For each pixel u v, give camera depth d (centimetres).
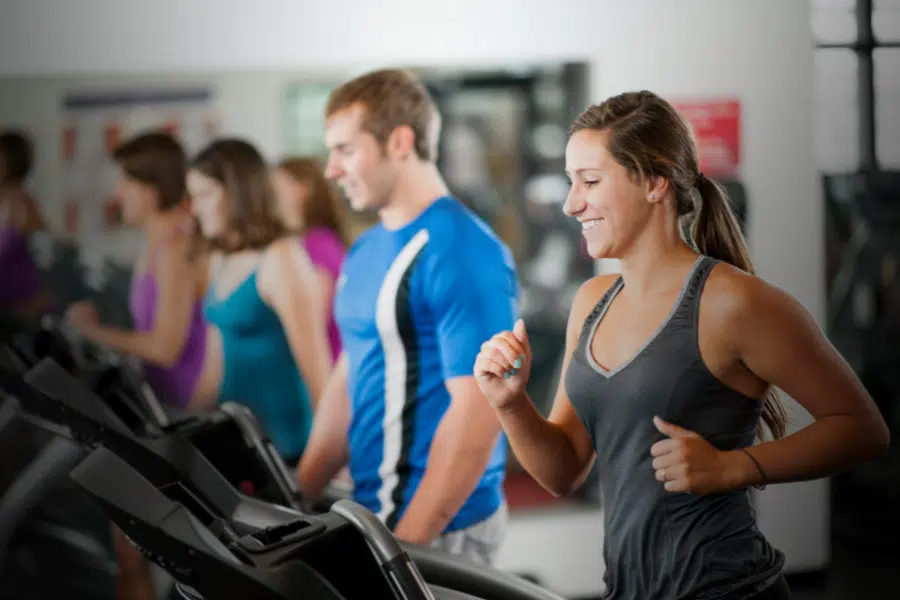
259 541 160
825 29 417
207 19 377
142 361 384
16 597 370
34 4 371
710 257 168
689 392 162
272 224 382
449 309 249
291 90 381
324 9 380
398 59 384
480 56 387
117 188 380
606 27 392
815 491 413
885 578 416
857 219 488
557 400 192
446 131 395
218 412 241
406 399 257
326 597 154
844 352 494
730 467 157
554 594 229
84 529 395
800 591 404
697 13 396
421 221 258
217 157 379
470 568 227
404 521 247
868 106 421
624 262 171
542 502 400
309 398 387
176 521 143
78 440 236
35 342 315
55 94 374
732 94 400
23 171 375
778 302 158
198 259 383
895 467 478
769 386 168
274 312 383
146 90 377
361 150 259
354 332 265
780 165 406
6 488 409
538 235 403
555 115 398
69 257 380
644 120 165
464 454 243
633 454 167
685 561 163
